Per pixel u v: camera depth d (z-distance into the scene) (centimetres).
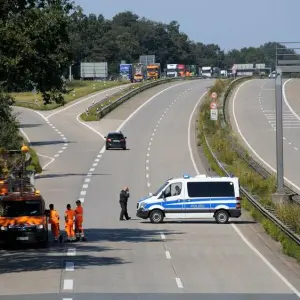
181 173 9088
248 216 6462
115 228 5884
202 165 9725
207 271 3972
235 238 5325
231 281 3666
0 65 4512
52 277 3716
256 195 7006
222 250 4772
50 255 4553
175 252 4675
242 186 7438
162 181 8544
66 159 10456
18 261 4312
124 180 8644
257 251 4738
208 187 6184
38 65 4875
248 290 3416
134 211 6781
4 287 3431
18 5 4769
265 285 3559
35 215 4988
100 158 10519
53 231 5156
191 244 5031
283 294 3316
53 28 4806
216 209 6147
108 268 4025
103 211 6750
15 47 4578
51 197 7475
